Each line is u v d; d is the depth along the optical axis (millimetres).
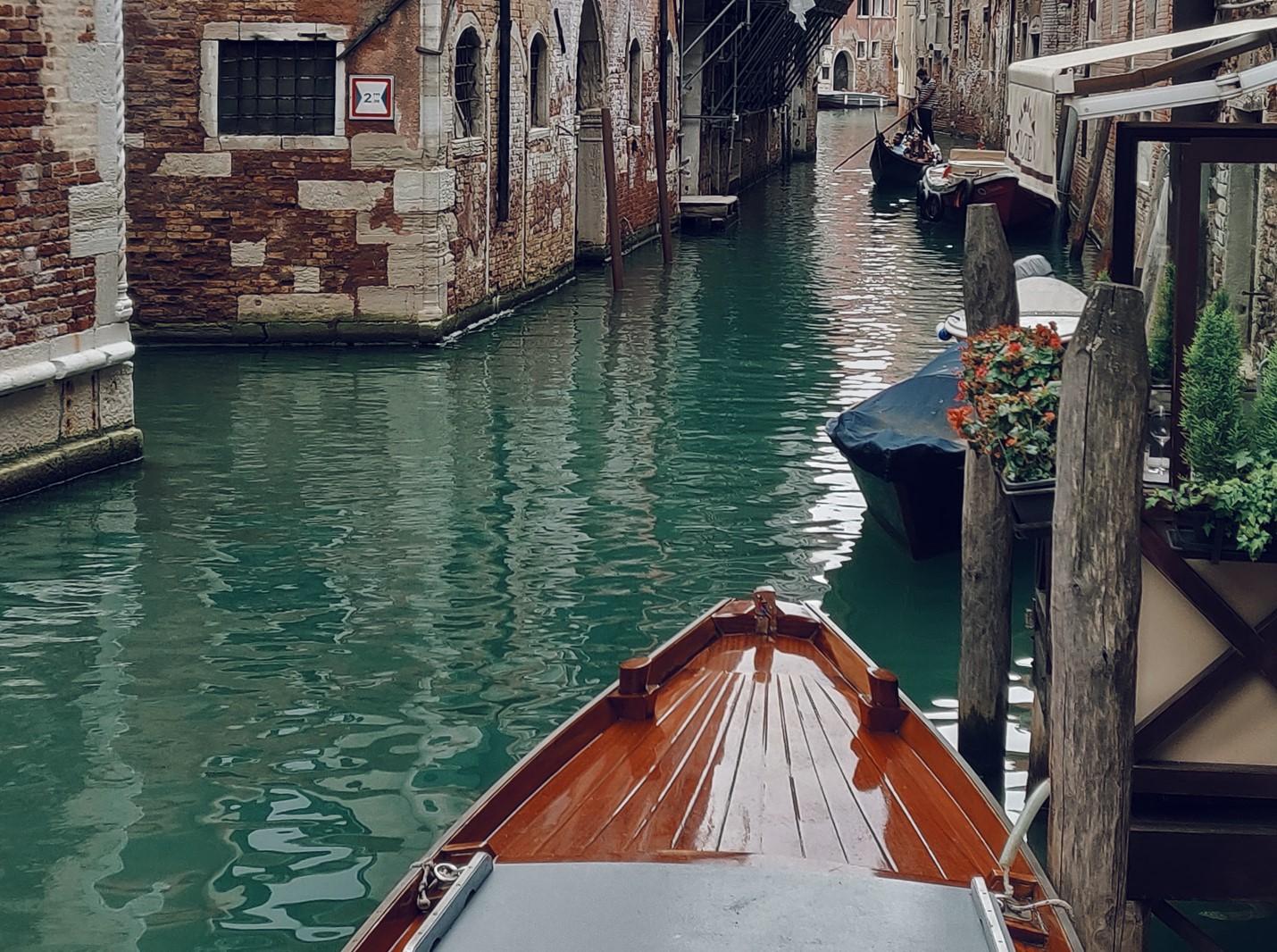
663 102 25375
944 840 4328
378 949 3582
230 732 6531
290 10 14109
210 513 9484
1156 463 5578
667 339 15680
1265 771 4527
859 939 3525
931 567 8820
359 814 5848
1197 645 4609
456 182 15133
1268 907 5352
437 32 14234
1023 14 33500
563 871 3797
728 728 5086
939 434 8680
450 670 7211
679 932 3535
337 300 14750
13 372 9422
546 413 12250
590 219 21703
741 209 30016
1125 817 4145
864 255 23219
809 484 10406
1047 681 5371
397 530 9219
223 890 5289
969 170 28375
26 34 9258
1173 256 5871
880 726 5066
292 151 14461
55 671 7141
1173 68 6953
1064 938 3699
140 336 14797
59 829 5707
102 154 10047
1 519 9281
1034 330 5156
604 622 7848
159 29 14219
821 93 70688
